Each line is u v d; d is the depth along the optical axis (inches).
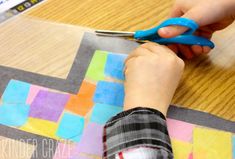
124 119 15.6
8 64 19.7
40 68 19.6
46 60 20.0
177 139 16.9
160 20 22.3
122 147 14.8
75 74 19.4
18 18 22.1
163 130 15.7
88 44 20.8
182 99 18.4
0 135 16.9
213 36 21.6
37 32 21.3
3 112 17.7
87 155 16.3
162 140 15.2
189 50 20.1
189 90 18.8
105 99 18.4
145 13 22.6
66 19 22.1
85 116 17.6
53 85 18.8
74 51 20.4
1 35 21.1
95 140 16.8
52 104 18.1
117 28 21.7
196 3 20.2
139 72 17.7
